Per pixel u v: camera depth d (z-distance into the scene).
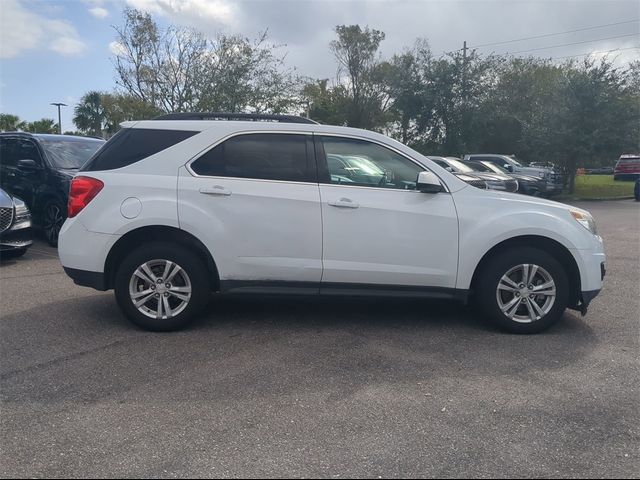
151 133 5.56
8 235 8.57
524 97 36.09
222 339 5.32
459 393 4.18
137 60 23.03
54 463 3.25
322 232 5.36
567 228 5.46
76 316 6.00
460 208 5.41
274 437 3.54
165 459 3.29
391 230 5.37
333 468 3.21
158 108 22.86
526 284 5.47
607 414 3.86
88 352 4.96
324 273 5.39
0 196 8.69
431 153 36.09
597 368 4.66
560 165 27.17
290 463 3.26
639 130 24.83
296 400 4.05
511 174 21.11
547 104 27.03
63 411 3.87
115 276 5.52
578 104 25.05
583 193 28.30
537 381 4.40
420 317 6.06
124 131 5.61
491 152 36.62
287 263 5.38
